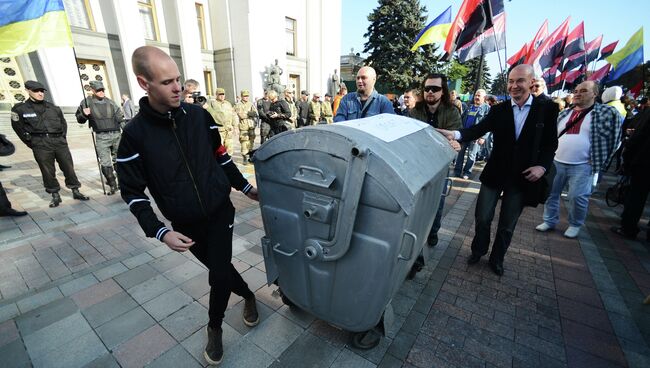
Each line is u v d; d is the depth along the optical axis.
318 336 2.12
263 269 2.91
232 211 1.89
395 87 25.42
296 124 9.61
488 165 2.79
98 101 4.74
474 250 3.01
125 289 2.58
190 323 2.22
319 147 1.55
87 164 7.07
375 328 1.94
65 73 11.30
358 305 1.74
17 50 4.05
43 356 1.94
